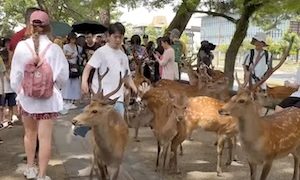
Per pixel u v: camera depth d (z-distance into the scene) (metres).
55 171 5.58
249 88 4.65
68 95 9.70
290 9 10.84
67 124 8.20
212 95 8.45
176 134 5.67
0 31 33.69
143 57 10.86
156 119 5.93
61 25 10.64
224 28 51.19
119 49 5.04
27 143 5.07
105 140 4.41
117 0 15.00
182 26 14.41
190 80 9.77
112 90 4.94
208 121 5.76
